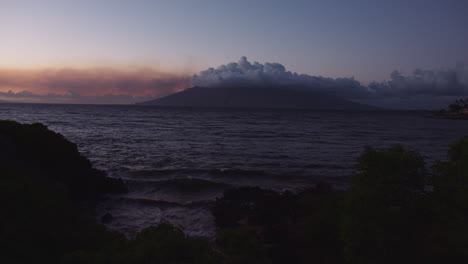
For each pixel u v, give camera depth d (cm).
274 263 828
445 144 4497
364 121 12200
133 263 685
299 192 1611
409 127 8825
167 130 5838
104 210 1317
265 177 2069
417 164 721
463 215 638
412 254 653
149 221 1191
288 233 998
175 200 1498
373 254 664
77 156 1716
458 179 666
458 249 629
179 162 2553
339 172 2281
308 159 2878
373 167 735
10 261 577
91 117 9806
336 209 932
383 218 664
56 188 1194
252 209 1327
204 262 731
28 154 1396
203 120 10175
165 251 731
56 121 7381
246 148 3588
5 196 815
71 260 664
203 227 1142
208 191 1684
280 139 4734
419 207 700
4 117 8550
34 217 805
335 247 871
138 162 2486
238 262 802
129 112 15762
